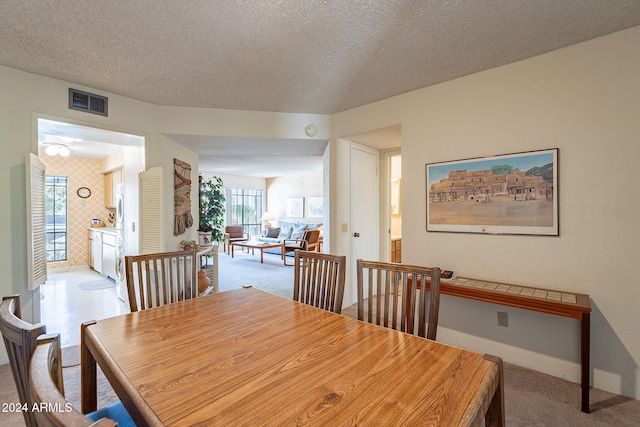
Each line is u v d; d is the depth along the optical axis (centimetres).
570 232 211
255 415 74
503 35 198
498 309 242
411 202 287
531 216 225
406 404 79
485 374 93
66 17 178
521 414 176
